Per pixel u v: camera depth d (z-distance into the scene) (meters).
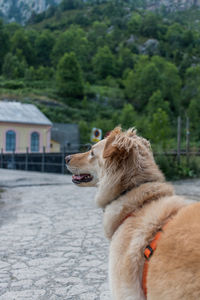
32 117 41.69
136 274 1.94
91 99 91.25
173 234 1.77
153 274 1.76
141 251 1.94
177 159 16.09
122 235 2.14
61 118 71.12
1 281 3.92
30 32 144.38
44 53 131.75
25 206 8.91
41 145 41.62
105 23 170.12
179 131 16.25
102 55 118.44
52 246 5.25
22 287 3.75
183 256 1.64
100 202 2.45
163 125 43.72
